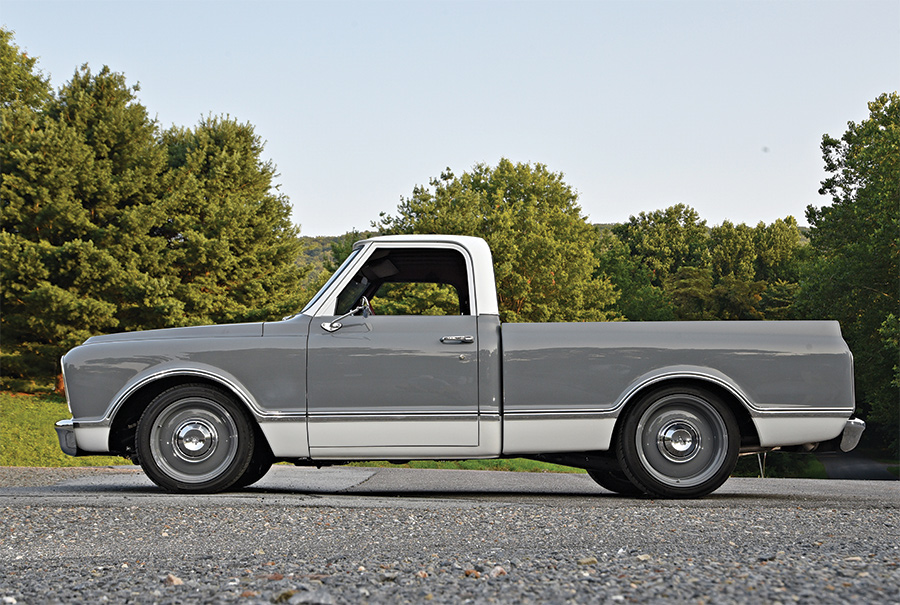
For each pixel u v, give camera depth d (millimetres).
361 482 9219
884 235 36469
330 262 36344
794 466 42688
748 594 2969
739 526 5051
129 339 6645
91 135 34344
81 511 5652
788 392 6496
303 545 4543
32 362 33375
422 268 7082
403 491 7773
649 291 68375
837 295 38906
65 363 6605
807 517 5438
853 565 3527
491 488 8430
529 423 6445
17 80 35781
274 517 5414
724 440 6469
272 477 9727
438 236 6836
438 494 7363
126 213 32750
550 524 5145
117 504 5879
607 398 6445
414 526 5109
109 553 4406
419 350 6484
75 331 31781
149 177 34969
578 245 46438
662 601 2898
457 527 5059
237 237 36062
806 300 41312
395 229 36469
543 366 6461
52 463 21281
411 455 6512
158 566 3980
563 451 6484
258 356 6488
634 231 114250
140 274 32281
